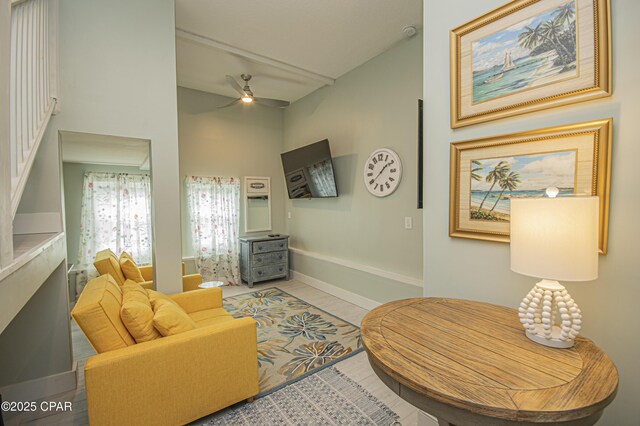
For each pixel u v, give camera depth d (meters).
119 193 4.15
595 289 1.18
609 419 1.17
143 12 2.44
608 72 1.12
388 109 3.46
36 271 1.30
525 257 1.06
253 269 4.69
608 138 1.12
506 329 1.19
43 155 2.06
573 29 1.19
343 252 4.21
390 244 3.51
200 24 2.92
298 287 4.70
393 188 3.40
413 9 2.72
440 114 1.68
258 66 3.79
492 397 0.79
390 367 0.93
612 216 1.13
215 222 4.71
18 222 2.00
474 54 1.50
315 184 4.39
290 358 2.55
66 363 2.17
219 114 4.79
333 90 4.27
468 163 1.55
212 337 1.78
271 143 5.35
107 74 2.29
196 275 3.24
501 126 1.43
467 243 1.59
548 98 1.26
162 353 1.62
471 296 1.58
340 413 1.88
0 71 0.88
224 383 1.83
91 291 1.80
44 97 1.86
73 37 2.16
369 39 3.21
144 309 1.76
